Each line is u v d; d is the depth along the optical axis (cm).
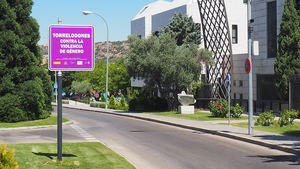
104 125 2305
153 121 2627
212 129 1872
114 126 2234
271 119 1992
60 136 959
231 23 4022
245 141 1532
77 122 2542
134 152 1259
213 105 2683
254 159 1119
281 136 1567
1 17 2438
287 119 1966
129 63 3400
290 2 2650
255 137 1545
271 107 2983
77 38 950
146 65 3281
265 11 3156
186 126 2112
